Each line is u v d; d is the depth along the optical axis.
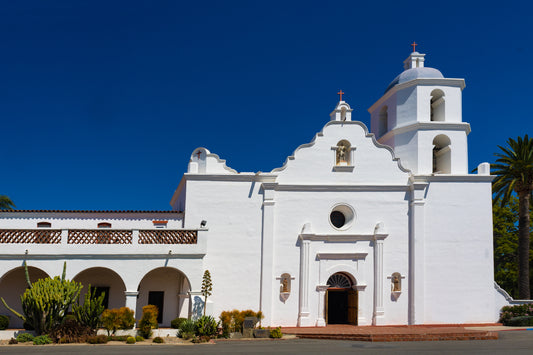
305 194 28.12
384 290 27.62
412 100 29.95
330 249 27.73
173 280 27.38
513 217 45.53
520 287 32.84
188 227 27.23
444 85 30.06
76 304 25.17
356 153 28.83
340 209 28.62
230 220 27.52
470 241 28.23
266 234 27.39
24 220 28.27
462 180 28.78
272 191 27.81
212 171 27.95
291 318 26.94
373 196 28.47
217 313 26.55
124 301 26.89
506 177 34.59
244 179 27.91
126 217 28.78
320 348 19.64
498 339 22.62
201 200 27.58
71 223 28.48
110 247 24.30
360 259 27.83
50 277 23.56
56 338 21.30
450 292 27.73
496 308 28.42
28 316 22.03
